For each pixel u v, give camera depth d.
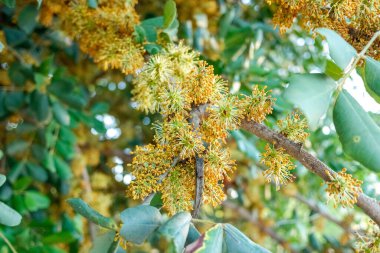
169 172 0.43
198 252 0.36
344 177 0.41
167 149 0.43
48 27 0.72
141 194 0.42
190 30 0.76
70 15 0.55
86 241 0.85
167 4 0.50
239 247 0.37
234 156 0.93
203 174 0.42
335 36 0.42
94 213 0.41
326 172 0.42
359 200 0.42
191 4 0.81
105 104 0.80
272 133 0.43
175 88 0.44
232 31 0.81
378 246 0.45
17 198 0.69
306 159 0.43
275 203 1.22
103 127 0.79
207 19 0.85
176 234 0.36
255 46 0.79
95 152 0.96
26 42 0.74
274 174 0.43
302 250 1.07
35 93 0.68
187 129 0.43
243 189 1.12
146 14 0.83
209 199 0.43
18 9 0.71
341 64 0.41
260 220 1.20
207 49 0.83
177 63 0.44
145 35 0.53
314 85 0.38
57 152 0.79
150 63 0.45
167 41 0.53
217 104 0.44
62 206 0.87
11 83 0.72
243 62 0.78
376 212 0.42
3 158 0.78
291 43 0.89
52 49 0.79
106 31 0.52
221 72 0.74
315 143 0.84
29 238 0.63
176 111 0.44
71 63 0.89
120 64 0.52
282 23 0.50
